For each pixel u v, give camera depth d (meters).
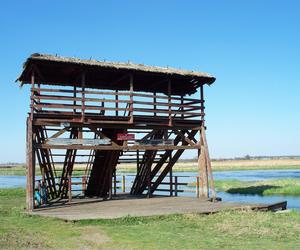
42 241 13.22
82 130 22.47
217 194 39.62
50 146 21.41
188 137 26.33
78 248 12.28
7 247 12.37
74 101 23.52
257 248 12.22
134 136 23.78
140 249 12.12
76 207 20.98
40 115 21.31
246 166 144.25
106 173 25.75
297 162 183.25
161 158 27.36
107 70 23.08
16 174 110.31
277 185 45.00
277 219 17.34
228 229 15.06
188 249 12.09
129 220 16.59
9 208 21.67
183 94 29.31
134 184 29.28
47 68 22.73
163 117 24.59
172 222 16.52
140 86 28.12
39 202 22.06
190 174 86.81
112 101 22.83
